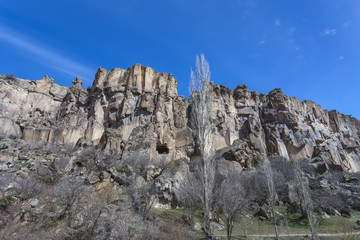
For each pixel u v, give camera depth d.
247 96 62.28
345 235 21.30
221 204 22.12
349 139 68.12
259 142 51.41
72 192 20.08
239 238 20.53
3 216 18.06
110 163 32.59
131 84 53.72
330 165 50.88
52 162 31.19
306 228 24.42
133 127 48.09
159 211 26.08
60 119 51.16
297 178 29.58
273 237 20.97
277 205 32.50
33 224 17.72
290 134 54.91
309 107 66.06
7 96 48.09
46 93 55.09
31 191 22.50
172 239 18.33
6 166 28.48
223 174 33.00
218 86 59.81
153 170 34.47
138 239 17.17
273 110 59.31
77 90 56.44
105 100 52.03
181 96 58.81
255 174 36.62
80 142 41.28
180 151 47.22
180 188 29.41
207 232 14.23
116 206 22.16
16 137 42.09
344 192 37.84
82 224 17.16
